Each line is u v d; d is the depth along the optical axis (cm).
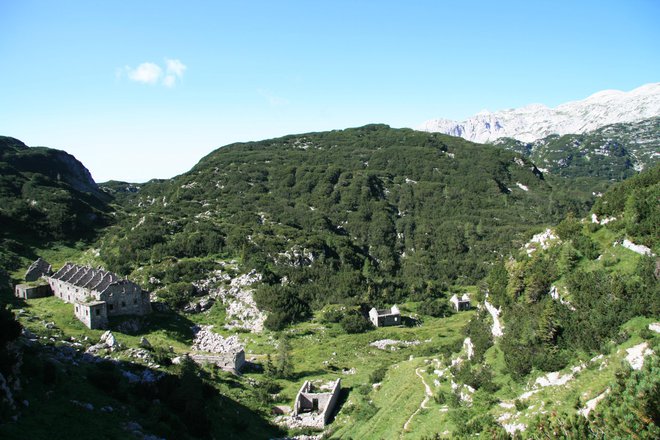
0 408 3822
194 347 9906
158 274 12938
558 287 6000
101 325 8988
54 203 17875
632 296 5159
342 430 6619
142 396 5538
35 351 5369
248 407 7106
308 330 11700
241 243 14900
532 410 4759
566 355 5197
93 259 14800
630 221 5991
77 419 4353
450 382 6488
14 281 11350
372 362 9838
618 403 3381
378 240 18238
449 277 16675
